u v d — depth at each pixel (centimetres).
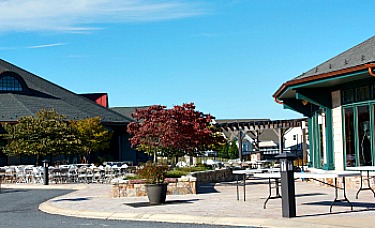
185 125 2620
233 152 5122
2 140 3731
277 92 2019
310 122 2197
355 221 1004
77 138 3344
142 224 1112
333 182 1797
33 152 3127
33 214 1382
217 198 1559
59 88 5019
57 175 2653
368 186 1529
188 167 2670
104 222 1169
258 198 1534
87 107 4653
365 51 1659
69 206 1473
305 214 1127
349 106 1745
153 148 2798
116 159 4428
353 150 1733
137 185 1714
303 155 3447
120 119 4553
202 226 1052
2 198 1912
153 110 2689
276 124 3653
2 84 4284
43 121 3212
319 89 1839
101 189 2128
